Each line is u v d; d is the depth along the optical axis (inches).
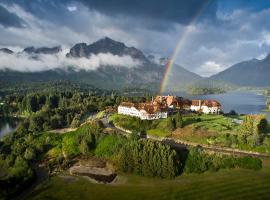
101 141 6461.6
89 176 5260.8
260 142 5708.7
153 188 4626.0
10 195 4576.8
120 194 4505.4
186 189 4500.5
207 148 5723.4
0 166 6038.4
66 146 6668.3
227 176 4803.2
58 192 4694.9
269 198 4035.4
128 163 5359.3
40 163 6092.5
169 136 6407.5
